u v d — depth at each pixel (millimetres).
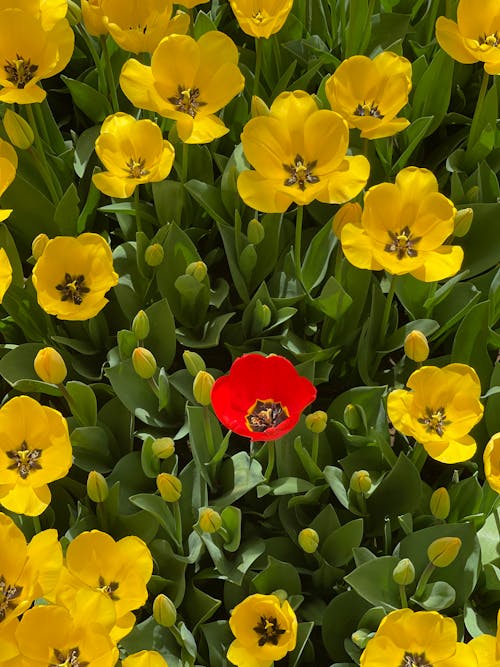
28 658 1544
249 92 2053
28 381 1839
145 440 1763
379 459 1821
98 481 1712
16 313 1895
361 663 1583
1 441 1628
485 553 1793
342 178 1740
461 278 1907
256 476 1787
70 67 2129
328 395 1957
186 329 1920
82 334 1914
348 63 1787
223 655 1733
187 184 1912
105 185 1775
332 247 1898
